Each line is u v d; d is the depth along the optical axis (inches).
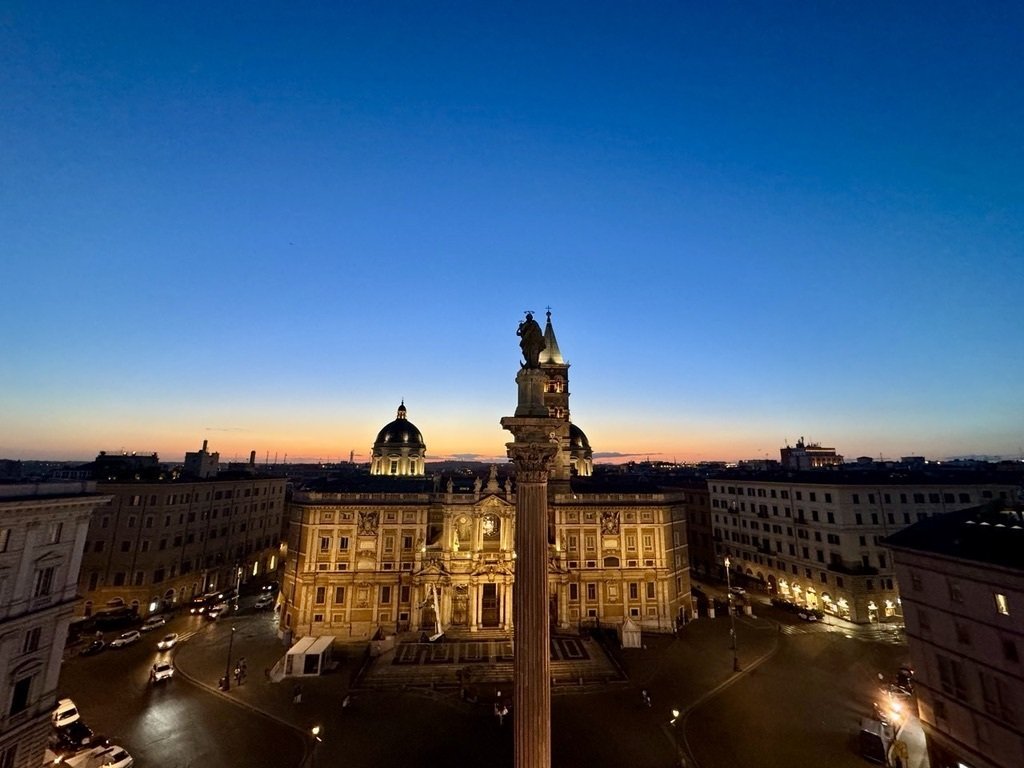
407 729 1882.4
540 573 781.3
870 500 3206.2
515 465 829.2
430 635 2881.4
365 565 3038.9
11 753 1363.2
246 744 1756.9
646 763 1654.8
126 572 3132.4
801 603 3489.2
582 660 2549.2
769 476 4111.7
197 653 2662.4
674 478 6269.7
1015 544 1395.2
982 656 1398.9
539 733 733.3
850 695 2185.0
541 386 856.9
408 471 4734.3
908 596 1673.2
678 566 3373.5
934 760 1551.4
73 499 1536.7
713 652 2751.0
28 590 1424.7
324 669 2469.2
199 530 3587.6
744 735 1839.3
